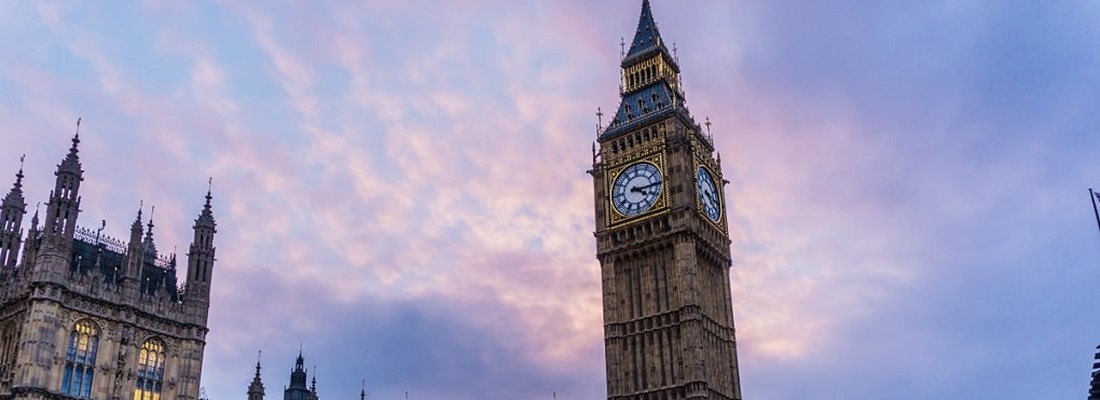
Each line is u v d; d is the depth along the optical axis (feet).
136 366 231.91
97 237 248.52
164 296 244.22
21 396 206.90
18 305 224.94
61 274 222.89
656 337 319.68
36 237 236.22
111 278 242.37
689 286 317.01
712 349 323.16
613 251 341.82
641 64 378.73
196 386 241.35
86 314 225.35
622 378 321.32
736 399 325.21
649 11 395.14
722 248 352.49
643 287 331.16
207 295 253.24
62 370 216.33
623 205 347.56
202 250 256.52
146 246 259.19
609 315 333.01
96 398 220.84
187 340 244.22
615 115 373.40
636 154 352.69
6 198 249.14
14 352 220.02
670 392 307.37
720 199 365.40
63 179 232.32
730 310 342.64
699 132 367.25
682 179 335.88
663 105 357.82
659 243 330.95
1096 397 108.88
